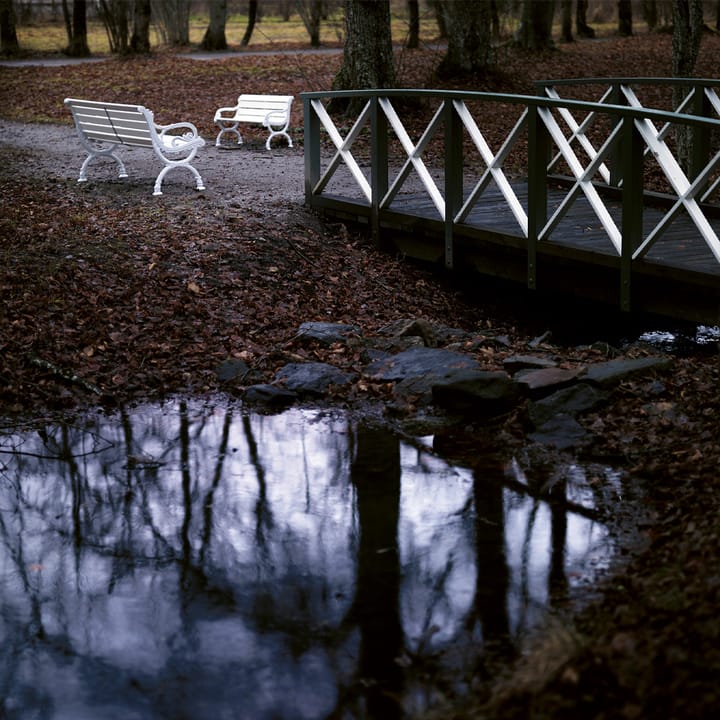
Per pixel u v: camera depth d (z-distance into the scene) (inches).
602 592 181.8
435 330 343.6
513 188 482.3
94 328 330.6
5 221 427.8
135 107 474.3
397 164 605.9
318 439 268.1
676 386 273.7
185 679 163.0
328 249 424.8
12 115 845.8
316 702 155.9
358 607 183.6
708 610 154.4
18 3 1945.1
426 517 220.8
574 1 2214.6
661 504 217.0
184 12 1608.0
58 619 182.4
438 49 1371.8
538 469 243.4
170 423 280.5
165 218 442.9
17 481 245.1
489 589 187.8
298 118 799.1
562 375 279.0
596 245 350.3
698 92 421.7
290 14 2162.9
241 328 342.6
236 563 202.5
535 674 150.4
